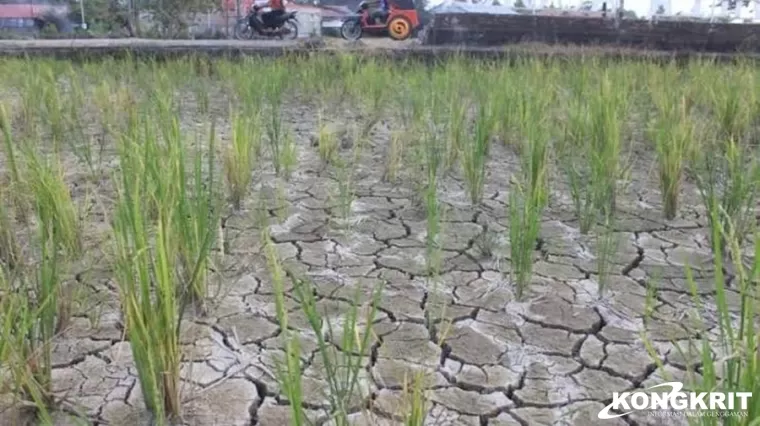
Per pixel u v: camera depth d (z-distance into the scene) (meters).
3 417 1.73
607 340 2.23
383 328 2.29
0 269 2.07
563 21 12.09
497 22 12.09
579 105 4.66
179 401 1.78
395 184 3.90
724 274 2.70
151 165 2.30
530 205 2.57
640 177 4.10
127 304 1.70
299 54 10.25
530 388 1.98
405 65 9.45
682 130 3.89
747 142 4.03
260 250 2.89
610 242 2.75
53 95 5.59
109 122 4.80
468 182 3.63
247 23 15.69
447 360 2.11
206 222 2.38
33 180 2.74
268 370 2.03
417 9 17.44
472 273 2.72
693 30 11.88
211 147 2.71
